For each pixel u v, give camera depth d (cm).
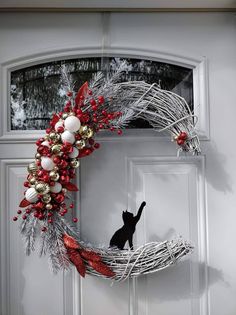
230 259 144
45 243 129
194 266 144
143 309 142
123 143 144
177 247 131
